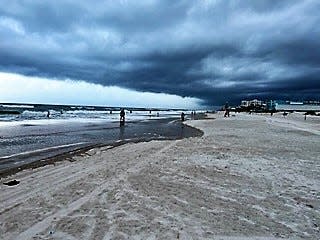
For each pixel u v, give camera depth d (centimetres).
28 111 7562
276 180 905
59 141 1927
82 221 572
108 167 1054
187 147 1572
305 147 1644
